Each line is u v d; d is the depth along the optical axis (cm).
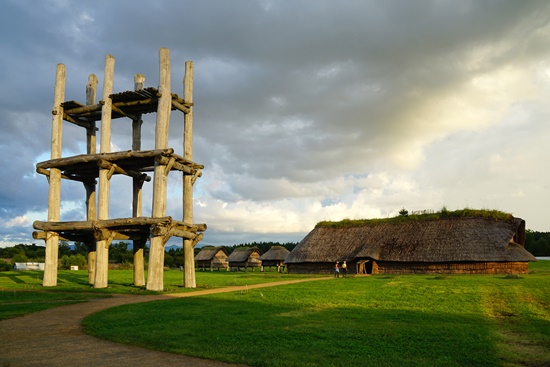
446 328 1516
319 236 6675
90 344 1284
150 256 3053
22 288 3136
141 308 2014
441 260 5169
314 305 2122
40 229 3441
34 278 4156
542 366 1077
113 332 1430
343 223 6712
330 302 2238
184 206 3509
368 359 1104
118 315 1788
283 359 1096
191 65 3616
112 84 3403
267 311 1908
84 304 2222
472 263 5062
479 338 1359
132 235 3441
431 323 1627
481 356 1147
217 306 2083
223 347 1221
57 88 3625
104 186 3256
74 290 3016
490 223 5472
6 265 6259
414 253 5428
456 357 1135
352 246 6122
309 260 6231
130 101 3444
